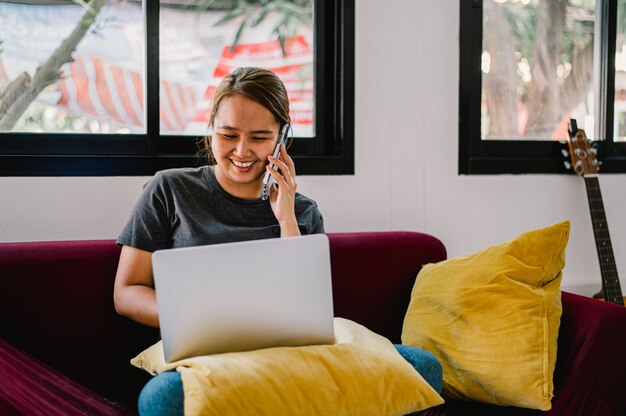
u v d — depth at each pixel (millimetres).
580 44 2746
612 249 2535
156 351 1448
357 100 2377
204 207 1735
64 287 1710
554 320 1747
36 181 2002
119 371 1741
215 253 1246
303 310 1318
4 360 1430
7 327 1655
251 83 1704
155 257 1210
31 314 1678
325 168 2344
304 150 2404
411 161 2465
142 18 2166
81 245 1770
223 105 1702
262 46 2328
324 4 2385
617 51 2775
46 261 1707
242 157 1701
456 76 2510
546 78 2703
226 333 1254
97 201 2072
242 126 1685
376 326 1991
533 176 2641
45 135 2068
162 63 2211
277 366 1191
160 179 1732
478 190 2564
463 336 1741
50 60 2080
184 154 2242
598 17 2760
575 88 2750
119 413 1584
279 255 1296
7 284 1662
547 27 2691
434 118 2486
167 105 2229
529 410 1682
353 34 2354
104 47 2135
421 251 2066
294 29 2361
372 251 2014
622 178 2768
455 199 2535
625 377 1697
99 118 2145
